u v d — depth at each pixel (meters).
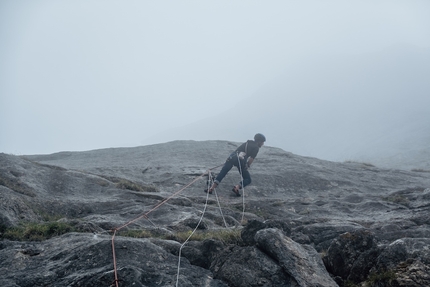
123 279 4.79
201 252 5.95
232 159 11.20
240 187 11.52
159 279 5.05
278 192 13.02
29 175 10.62
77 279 4.91
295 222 8.89
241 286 5.09
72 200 9.69
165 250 5.95
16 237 6.65
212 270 5.59
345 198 12.20
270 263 5.29
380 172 17.06
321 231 8.23
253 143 11.45
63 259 5.55
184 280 5.12
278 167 15.47
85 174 11.79
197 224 8.30
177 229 8.10
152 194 10.71
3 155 11.53
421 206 10.71
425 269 5.09
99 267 5.20
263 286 5.03
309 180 14.16
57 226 7.02
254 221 6.05
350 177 15.33
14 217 7.55
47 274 5.12
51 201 9.15
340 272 5.79
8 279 4.97
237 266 5.35
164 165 15.40
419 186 14.75
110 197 10.43
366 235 5.91
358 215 10.38
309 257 5.63
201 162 16.22
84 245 5.77
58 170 11.88
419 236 7.72
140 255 5.54
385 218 9.67
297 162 16.84
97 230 7.32
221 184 12.89
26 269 5.36
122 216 8.87
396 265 5.31
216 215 9.34
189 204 10.34
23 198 8.76
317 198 12.44
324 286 5.01
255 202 11.14
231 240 6.27
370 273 5.42
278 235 5.61
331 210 10.86
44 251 5.95
